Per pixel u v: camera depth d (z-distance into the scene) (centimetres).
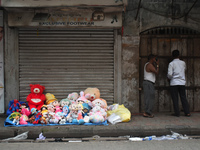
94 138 489
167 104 698
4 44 652
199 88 700
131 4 668
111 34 664
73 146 436
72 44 659
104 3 564
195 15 677
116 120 550
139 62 690
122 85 673
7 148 423
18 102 588
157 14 673
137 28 669
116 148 423
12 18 612
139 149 417
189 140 473
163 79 697
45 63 659
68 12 611
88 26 620
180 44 695
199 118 604
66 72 662
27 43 655
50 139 484
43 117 528
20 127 512
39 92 612
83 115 547
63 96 663
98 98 617
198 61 700
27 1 565
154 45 691
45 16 585
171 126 525
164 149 417
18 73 655
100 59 666
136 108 675
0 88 651
